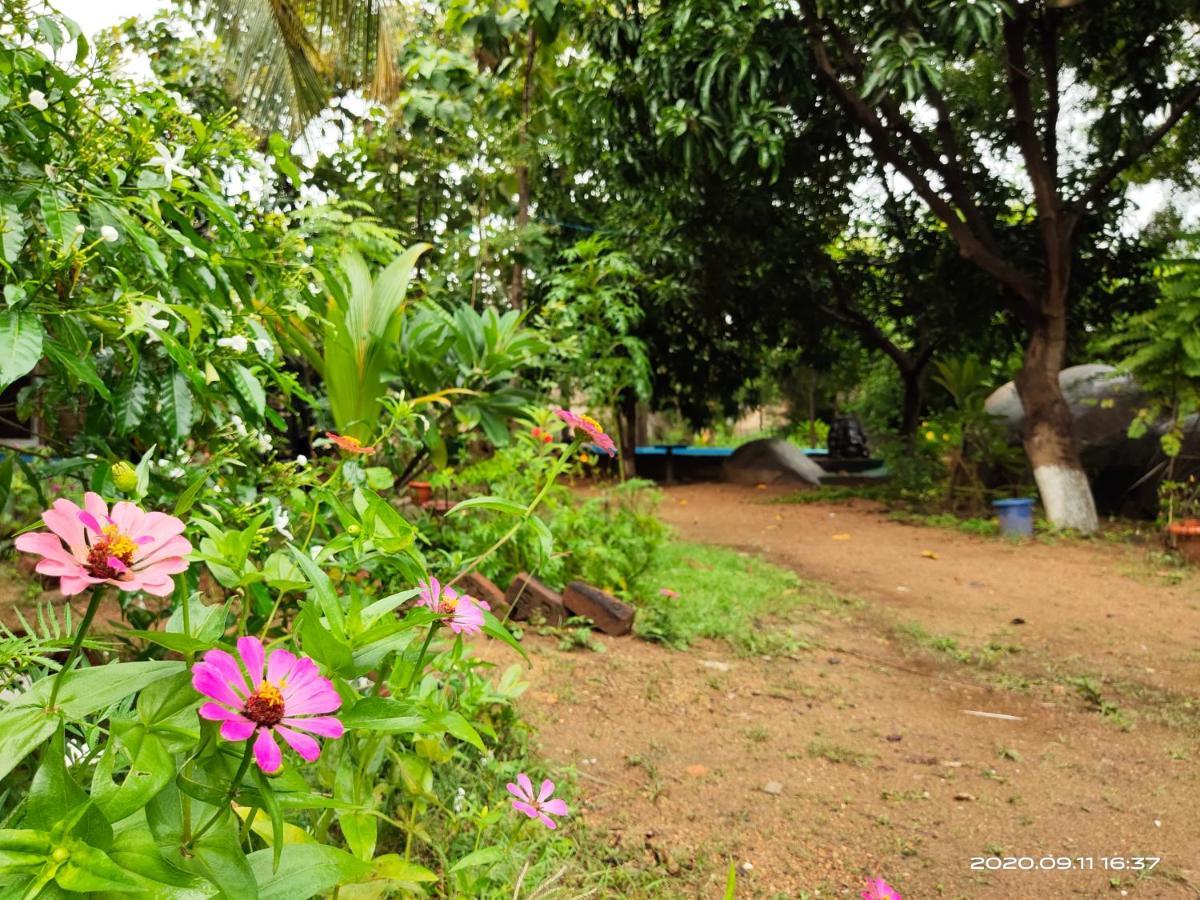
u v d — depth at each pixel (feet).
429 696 4.85
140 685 2.61
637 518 16.12
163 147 4.94
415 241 23.88
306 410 12.77
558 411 4.39
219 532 3.36
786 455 41.19
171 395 4.84
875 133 25.32
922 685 11.89
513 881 5.49
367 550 3.95
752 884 6.63
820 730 9.95
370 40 16.81
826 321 39.55
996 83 30.60
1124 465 28.12
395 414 6.28
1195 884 6.88
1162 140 32.58
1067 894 6.72
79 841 2.22
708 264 34.45
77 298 4.37
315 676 2.52
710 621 13.62
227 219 5.20
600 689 10.42
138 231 4.19
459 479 13.56
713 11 22.29
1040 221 25.62
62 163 4.59
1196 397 22.81
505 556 13.05
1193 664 12.93
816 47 23.84
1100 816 8.07
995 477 30.42
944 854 7.29
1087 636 14.40
